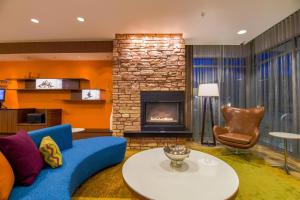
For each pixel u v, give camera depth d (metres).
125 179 1.59
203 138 4.44
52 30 3.66
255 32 3.76
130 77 4.01
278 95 3.80
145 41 3.99
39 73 4.94
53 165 1.87
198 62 4.70
